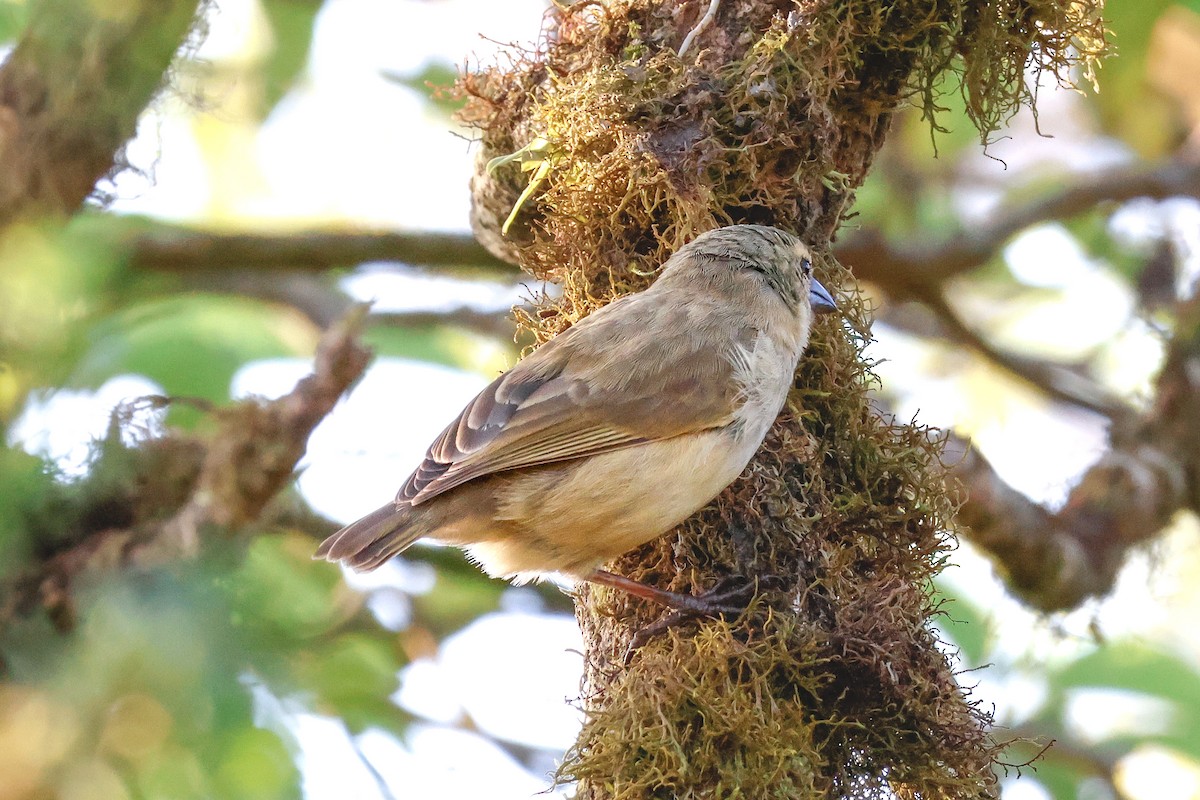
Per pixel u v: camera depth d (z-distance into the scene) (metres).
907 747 8.26
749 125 9.11
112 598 5.96
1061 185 15.96
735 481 9.05
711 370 8.83
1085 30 9.64
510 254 10.95
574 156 9.29
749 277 9.30
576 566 9.05
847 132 9.62
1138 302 15.47
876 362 9.64
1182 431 13.93
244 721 5.84
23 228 6.48
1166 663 12.82
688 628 8.57
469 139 10.52
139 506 7.11
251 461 6.61
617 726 7.96
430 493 8.84
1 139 7.98
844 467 9.24
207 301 12.43
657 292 9.31
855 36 9.18
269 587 6.51
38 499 6.68
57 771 5.57
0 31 9.28
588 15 9.74
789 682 8.22
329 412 6.75
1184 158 15.94
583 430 8.83
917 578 8.97
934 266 14.55
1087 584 13.05
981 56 9.47
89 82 8.07
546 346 9.36
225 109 12.68
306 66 14.27
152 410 7.48
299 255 13.26
